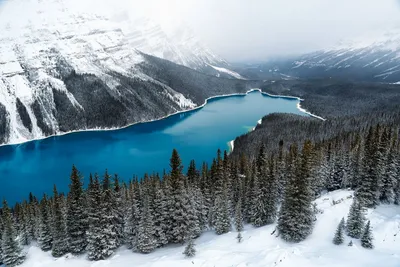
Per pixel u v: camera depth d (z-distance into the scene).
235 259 52.47
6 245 66.19
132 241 66.31
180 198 65.69
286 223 60.56
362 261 48.66
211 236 68.69
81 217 68.00
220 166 82.25
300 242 58.66
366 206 69.31
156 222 66.25
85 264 62.31
